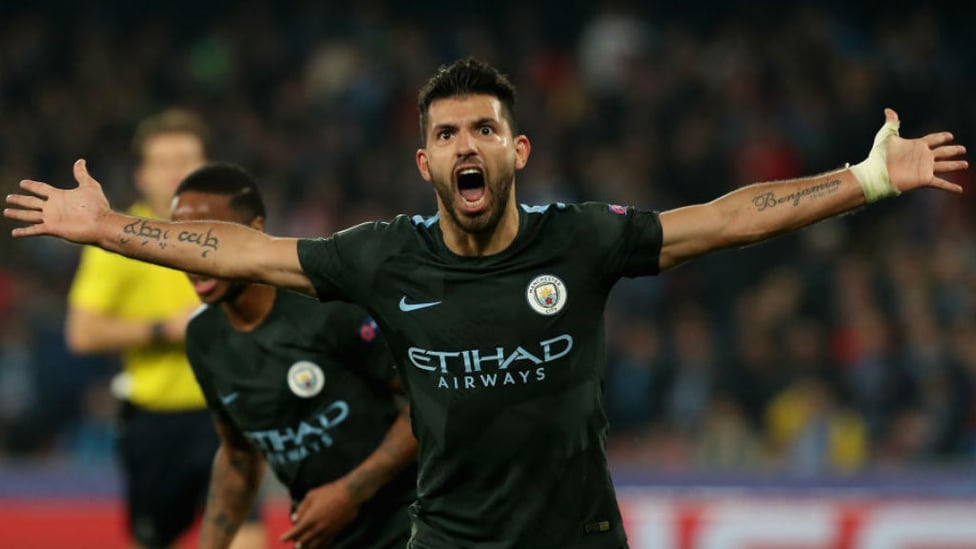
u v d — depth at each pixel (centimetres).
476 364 1243
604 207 1276
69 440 3766
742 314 3884
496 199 1231
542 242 1255
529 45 5347
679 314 3906
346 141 4834
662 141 4753
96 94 5125
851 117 4794
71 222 1295
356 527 1548
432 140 1247
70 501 2505
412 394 1279
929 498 2530
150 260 1301
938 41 5281
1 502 2498
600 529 1266
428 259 1267
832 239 4081
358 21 5278
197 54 5300
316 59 5184
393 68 5109
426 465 1287
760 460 3453
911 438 3419
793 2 5500
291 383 1529
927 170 1224
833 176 1241
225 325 1562
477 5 5644
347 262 1285
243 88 5191
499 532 1266
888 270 3962
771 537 2458
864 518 2473
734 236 1236
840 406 3534
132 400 2206
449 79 1248
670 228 1245
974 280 3969
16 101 5106
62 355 3859
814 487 2595
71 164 4791
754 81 4938
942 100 4931
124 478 2514
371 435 1549
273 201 4600
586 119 4922
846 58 5166
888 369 3572
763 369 3594
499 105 1248
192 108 5084
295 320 1528
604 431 1277
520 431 1242
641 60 5128
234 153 4803
